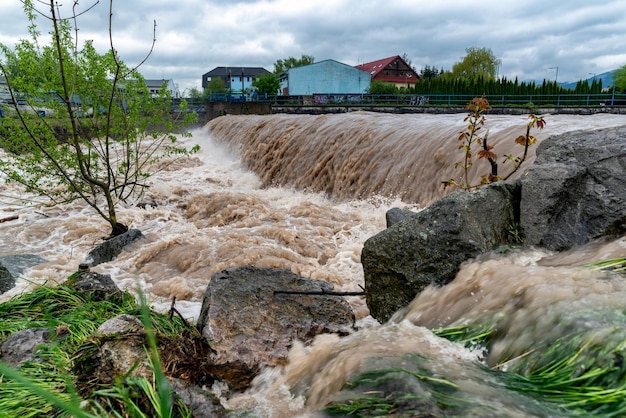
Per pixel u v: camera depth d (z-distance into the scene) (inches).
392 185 414.9
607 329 78.0
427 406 68.4
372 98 1523.1
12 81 326.3
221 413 95.1
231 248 287.3
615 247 115.3
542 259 126.5
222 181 590.6
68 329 140.0
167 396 46.3
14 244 336.5
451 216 133.4
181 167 667.4
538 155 158.6
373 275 140.7
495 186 141.4
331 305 155.1
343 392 83.2
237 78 3631.9
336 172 487.8
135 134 375.6
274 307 147.6
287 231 314.5
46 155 335.3
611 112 1200.2
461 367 85.1
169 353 114.0
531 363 82.0
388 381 77.8
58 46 302.0
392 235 137.4
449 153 374.0
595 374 71.5
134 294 240.4
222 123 924.0
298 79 2172.7
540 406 67.7
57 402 42.0
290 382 110.3
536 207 135.4
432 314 119.2
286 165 574.9
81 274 208.2
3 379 105.7
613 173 132.0
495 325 97.3
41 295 183.0
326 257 286.7
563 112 1230.3
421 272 132.4
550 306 90.4
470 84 1635.1
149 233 341.7
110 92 361.7
